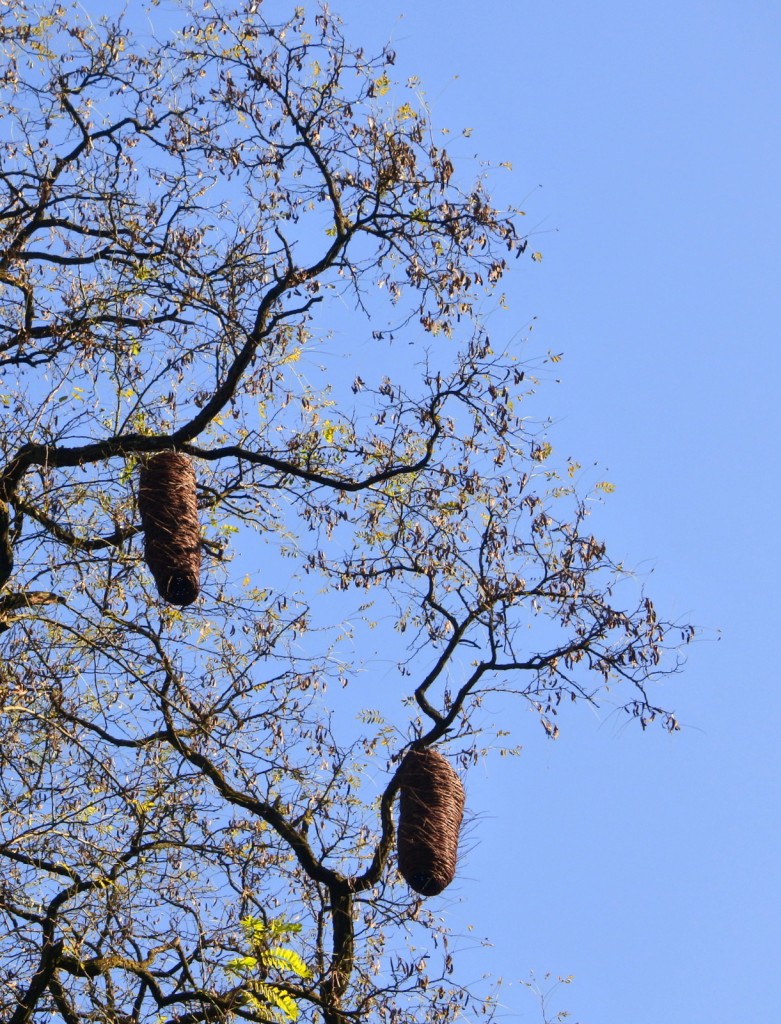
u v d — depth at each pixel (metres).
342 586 22.50
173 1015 19.34
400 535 22.45
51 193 22.36
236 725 20.39
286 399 22.66
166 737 19.95
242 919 19.00
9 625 18.94
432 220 21.73
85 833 18.23
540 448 22.48
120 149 23.16
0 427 19.70
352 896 20.86
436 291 21.77
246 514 23.42
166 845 18.66
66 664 18.84
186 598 18.27
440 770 18.81
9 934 17.88
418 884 18.33
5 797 17.98
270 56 22.39
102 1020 18.28
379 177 21.78
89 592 19.36
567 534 22.41
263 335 20.81
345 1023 19.52
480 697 21.83
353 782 21.62
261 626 21.69
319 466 22.69
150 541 18.03
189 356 20.80
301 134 22.14
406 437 22.69
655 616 21.92
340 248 21.83
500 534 22.36
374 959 20.83
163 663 19.52
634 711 21.81
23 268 21.28
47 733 18.44
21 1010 17.80
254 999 18.66
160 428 21.12
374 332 22.16
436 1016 20.05
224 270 21.97
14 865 17.92
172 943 18.62
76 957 17.88
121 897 18.25
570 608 22.02
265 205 22.33
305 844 20.81
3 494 19.84
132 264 21.38
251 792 20.48
